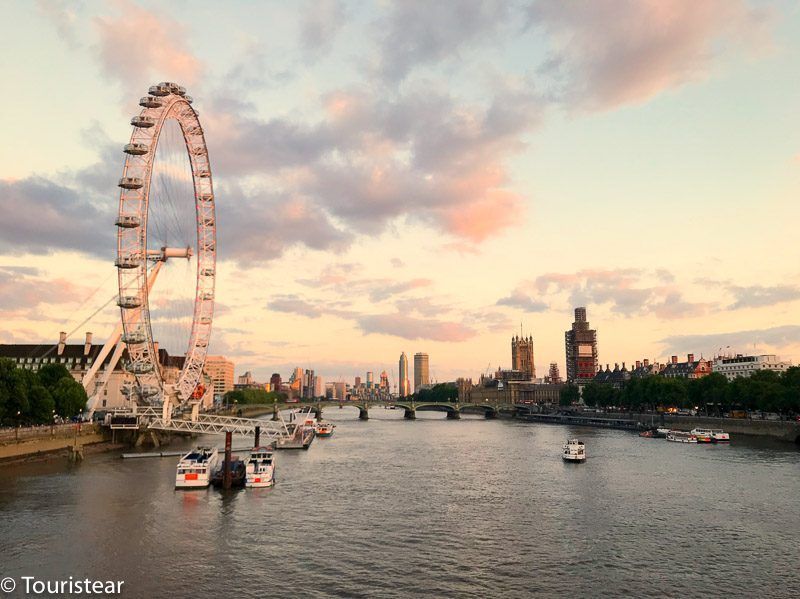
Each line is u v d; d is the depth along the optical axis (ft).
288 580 186.50
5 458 376.89
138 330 480.64
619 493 323.98
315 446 593.01
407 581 187.01
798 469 399.03
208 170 549.13
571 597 175.32
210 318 544.21
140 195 474.49
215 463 376.48
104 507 274.98
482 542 229.45
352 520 262.06
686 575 193.57
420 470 417.08
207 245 548.31
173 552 211.82
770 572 196.03
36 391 434.71
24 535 226.99
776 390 622.13
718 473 386.73
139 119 474.08
